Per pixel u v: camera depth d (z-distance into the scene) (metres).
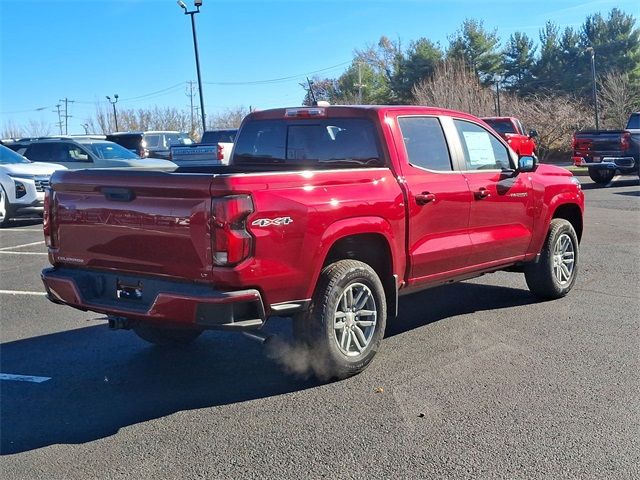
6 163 15.21
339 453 4.13
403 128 5.95
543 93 52.44
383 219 5.42
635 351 5.86
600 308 7.25
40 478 3.94
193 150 19.05
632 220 13.87
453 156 6.34
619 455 4.04
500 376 5.33
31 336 6.76
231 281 4.51
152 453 4.21
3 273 9.84
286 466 3.99
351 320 5.29
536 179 7.23
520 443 4.20
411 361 5.71
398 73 56.06
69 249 5.33
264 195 4.62
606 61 55.59
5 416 4.82
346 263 5.26
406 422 4.54
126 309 4.89
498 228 6.75
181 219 4.62
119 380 5.50
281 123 6.45
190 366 5.80
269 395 5.08
